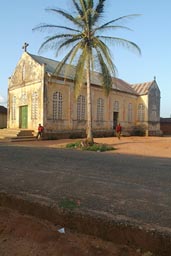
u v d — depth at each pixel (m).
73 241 3.46
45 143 21.05
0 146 16.17
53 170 7.45
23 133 24.97
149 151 16.19
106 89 17.59
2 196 4.90
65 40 17.44
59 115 26.52
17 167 7.90
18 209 4.58
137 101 37.31
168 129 45.00
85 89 29.17
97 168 7.93
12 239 3.54
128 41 17.16
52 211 4.11
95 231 3.63
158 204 4.36
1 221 4.05
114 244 3.40
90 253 3.15
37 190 5.17
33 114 26.56
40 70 25.70
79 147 17.08
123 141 23.20
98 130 30.72
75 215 3.86
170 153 15.09
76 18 17.19
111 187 5.52
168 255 3.08
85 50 16.98
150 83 37.66
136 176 6.78
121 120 34.41
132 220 3.58
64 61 17.67
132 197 4.77
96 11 17.02
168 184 5.88
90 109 17.78
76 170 7.50
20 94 28.56
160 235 3.18
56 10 17.08
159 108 38.75
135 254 3.13
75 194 4.93
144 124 36.53
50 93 25.77
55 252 3.19
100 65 17.12
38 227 3.83
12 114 29.89
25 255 3.14
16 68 29.23
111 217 3.68
